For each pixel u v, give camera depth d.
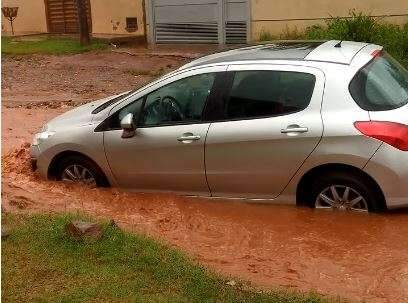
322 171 5.58
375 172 5.30
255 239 5.46
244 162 5.80
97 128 6.57
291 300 4.16
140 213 6.13
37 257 4.79
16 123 10.48
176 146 6.09
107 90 13.39
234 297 4.21
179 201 6.25
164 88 6.21
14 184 6.98
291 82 5.66
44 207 6.20
